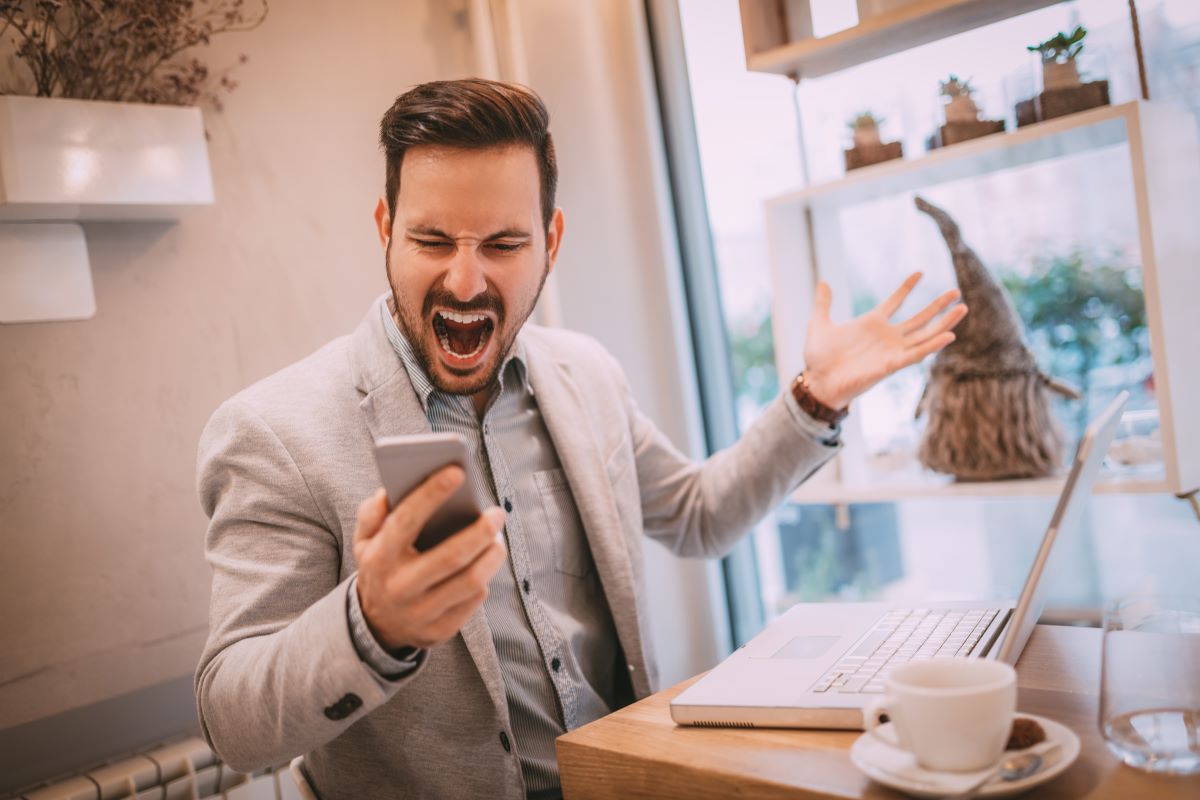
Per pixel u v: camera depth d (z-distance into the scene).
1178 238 1.53
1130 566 1.80
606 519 1.38
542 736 1.28
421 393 1.27
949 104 1.70
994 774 0.76
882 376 1.32
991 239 1.90
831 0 1.81
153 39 1.70
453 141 1.12
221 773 1.68
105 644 1.72
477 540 0.82
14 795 1.60
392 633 0.88
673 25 2.44
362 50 2.10
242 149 1.90
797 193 1.85
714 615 2.48
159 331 1.79
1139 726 0.78
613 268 2.43
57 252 1.68
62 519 1.68
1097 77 1.58
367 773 1.23
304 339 1.97
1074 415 1.83
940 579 2.14
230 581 1.13
